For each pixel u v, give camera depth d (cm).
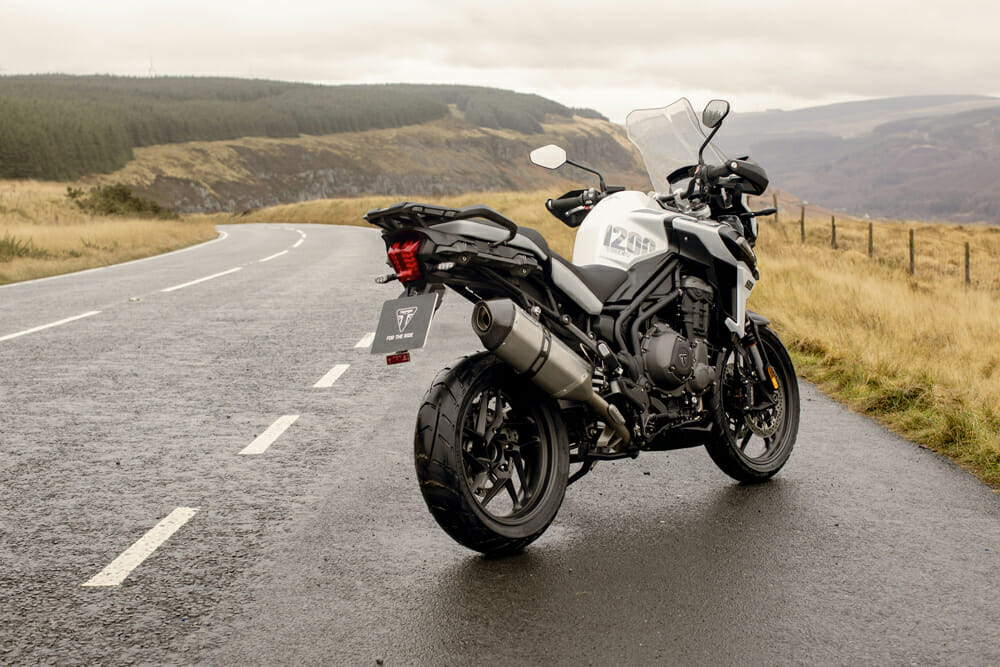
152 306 1380
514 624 333
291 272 2012
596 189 504
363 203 7206
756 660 303
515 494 410
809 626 330
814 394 769
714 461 508
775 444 528
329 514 464
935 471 540
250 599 360
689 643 316
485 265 379
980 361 924
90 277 1952
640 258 454
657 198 493
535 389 408
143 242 3228
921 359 844
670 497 490
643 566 390
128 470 548
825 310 1170
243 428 650
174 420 676
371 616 342
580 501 484
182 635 328
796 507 471
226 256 2697
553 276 405
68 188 5188
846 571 383
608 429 430
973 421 598
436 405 383
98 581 380
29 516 466
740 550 409
